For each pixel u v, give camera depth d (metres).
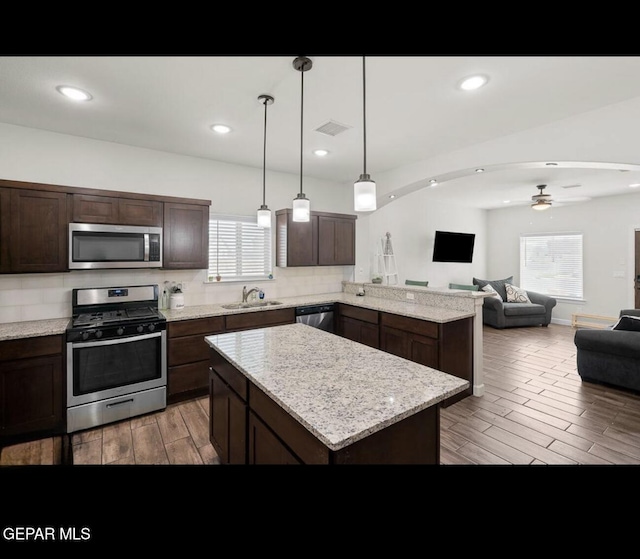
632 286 6.07
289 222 4.17
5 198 2.62
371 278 5.42
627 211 6.10
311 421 1.18
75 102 2.48
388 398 1.37
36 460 2.29
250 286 4.24
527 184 5.32
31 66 2.01
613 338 3.41
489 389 3.50
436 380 1.56
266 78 2.15
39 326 2.75
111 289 3.19
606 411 2.97
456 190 5.83
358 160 3.91
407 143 3.34
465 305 3.39
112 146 3.33
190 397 3.27
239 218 4.15
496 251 7.98
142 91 2.32
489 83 2.22
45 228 2.76
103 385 2.75
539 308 6.55
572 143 2.74
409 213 6.49
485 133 3.08
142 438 2.56
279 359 1.87
